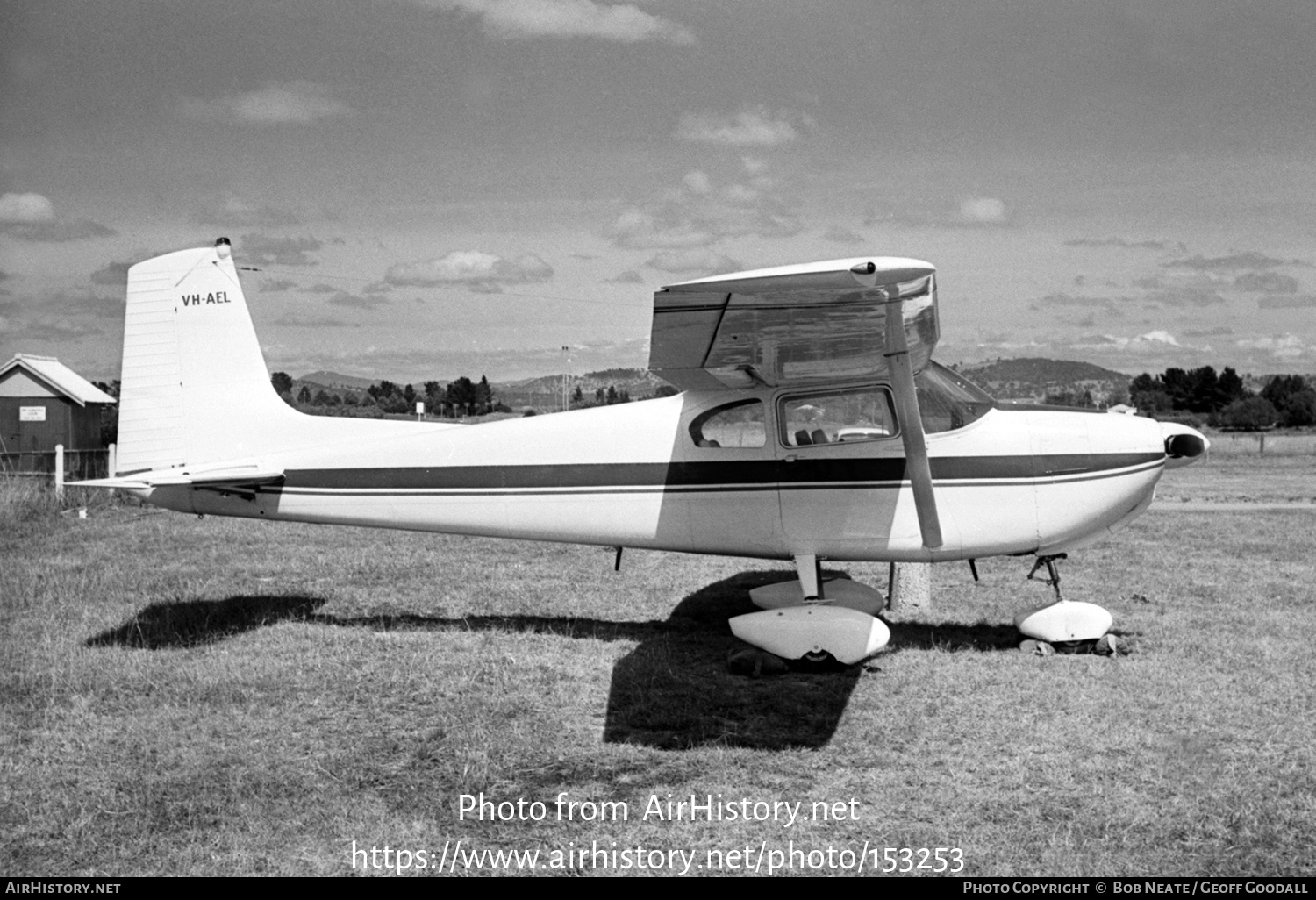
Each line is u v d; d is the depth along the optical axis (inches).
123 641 270.8
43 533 489.4
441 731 203.0
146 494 290.2
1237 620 299.6
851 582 290.7
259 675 238.5
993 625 297.7
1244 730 200.4
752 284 182.2
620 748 194.2
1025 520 255.0
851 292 188.5
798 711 215.2
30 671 241.8
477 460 279.1
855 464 257.4
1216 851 150.9
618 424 273.4
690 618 307.6
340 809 167.0
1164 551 442.9
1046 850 151.4
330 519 287.4
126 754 190.7
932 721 207.8
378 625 297.0
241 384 287.9
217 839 156.4
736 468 264.1
